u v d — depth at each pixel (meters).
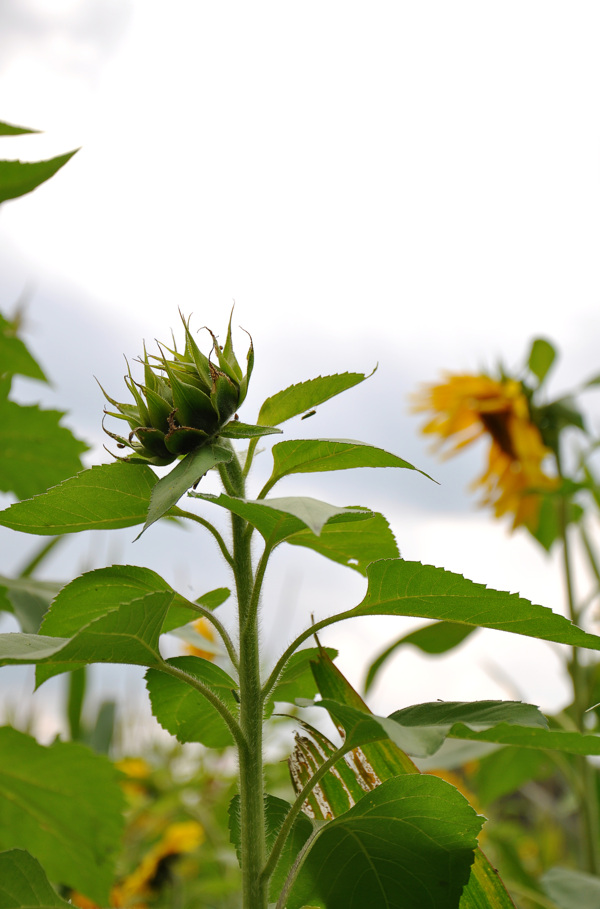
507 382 2.43
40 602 1.49
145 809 2.33
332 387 1.10
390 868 1.07
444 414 2.48
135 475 1.08
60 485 1.07
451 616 1.05
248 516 1.02
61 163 1.25
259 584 1.06
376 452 1.06
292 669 1.18
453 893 1.06
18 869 1.05
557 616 1.02
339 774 1.15
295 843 1.11
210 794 2.49
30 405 1.61
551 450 2.33
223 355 1.09
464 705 1.03
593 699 1.83
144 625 1.02
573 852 2.79
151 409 1.07
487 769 2.16
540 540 2.50
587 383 2.32
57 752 1.34
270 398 1.10
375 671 2.04
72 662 1.05
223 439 1.08
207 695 1.06
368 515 0.97
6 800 1.38
